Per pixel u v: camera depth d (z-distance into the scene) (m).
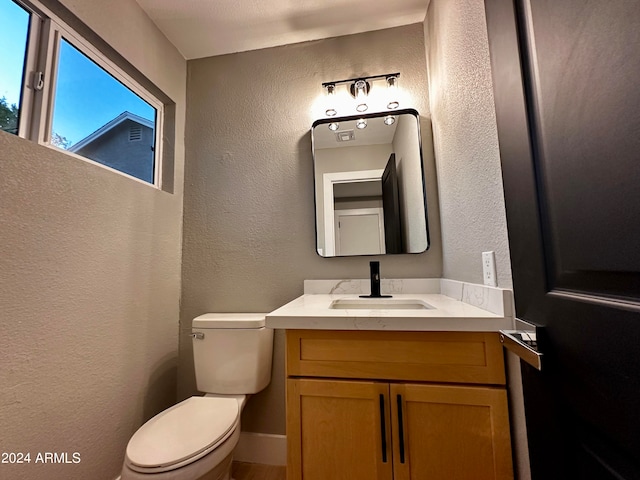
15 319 0.91
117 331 1.30
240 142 1.83
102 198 1.25
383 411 0.91
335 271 1.66
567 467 0.47
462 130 1.14
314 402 0.95
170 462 0.89
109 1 1.36
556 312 0.49
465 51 1.07
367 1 1.57
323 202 1.70
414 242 1.60
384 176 1.67
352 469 0.91
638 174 0.33
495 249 0.90
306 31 1.75
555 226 0.49
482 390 0.85
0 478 0.86
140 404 1.42
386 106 1.71
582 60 0.42
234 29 1.72
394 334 0.93
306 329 0.96
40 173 1.00
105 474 1.20
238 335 1.45
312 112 1.78
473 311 0.94
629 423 0.35
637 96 0.33
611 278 0.37
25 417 0.93
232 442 1.06
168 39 1.77
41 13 1.14
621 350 0.36
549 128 0.50
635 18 0.34
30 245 0.96
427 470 0.87
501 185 0.85
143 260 1.48
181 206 1.81
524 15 0.56
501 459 0.83
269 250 1.73
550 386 0.52
